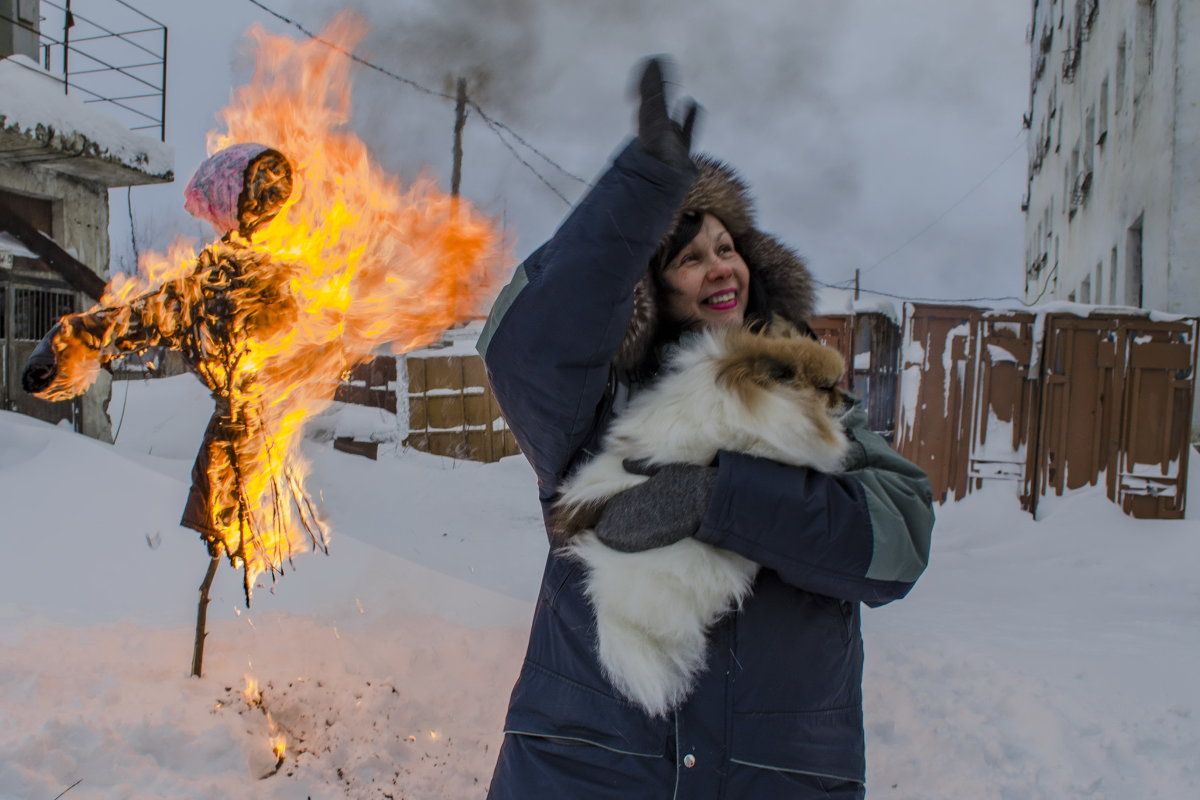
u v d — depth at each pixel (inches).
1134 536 346.6
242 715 123.9
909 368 386.0
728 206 79.2
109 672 130.0
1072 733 152.9
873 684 175.5
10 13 400.5
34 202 401.1
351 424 506.3
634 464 66.5
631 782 63.2
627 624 63.5
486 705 145.9
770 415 64.1
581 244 64.1
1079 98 772.6
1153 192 498.9
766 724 64.1
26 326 397.1
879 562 64.0
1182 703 163.5
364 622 171.3
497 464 495.5
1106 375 378.3
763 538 62.8
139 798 103.1
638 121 64.5
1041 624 229.8
